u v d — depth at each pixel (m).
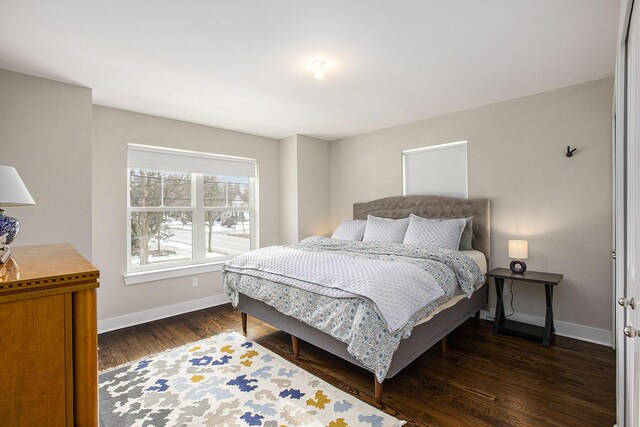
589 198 2.79
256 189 4.57
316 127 4.17
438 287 2.19
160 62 2.33
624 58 1.43
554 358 2.49
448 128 3.65
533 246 3.09
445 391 2.06
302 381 2.21
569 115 2.88
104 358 2.59
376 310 1.84
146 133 3.51
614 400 1.95
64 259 0.97
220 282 4.10
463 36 2.01
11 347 0.67
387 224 3.68
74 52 2.16
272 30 1.93
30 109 2.47
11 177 1.09
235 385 2.16
